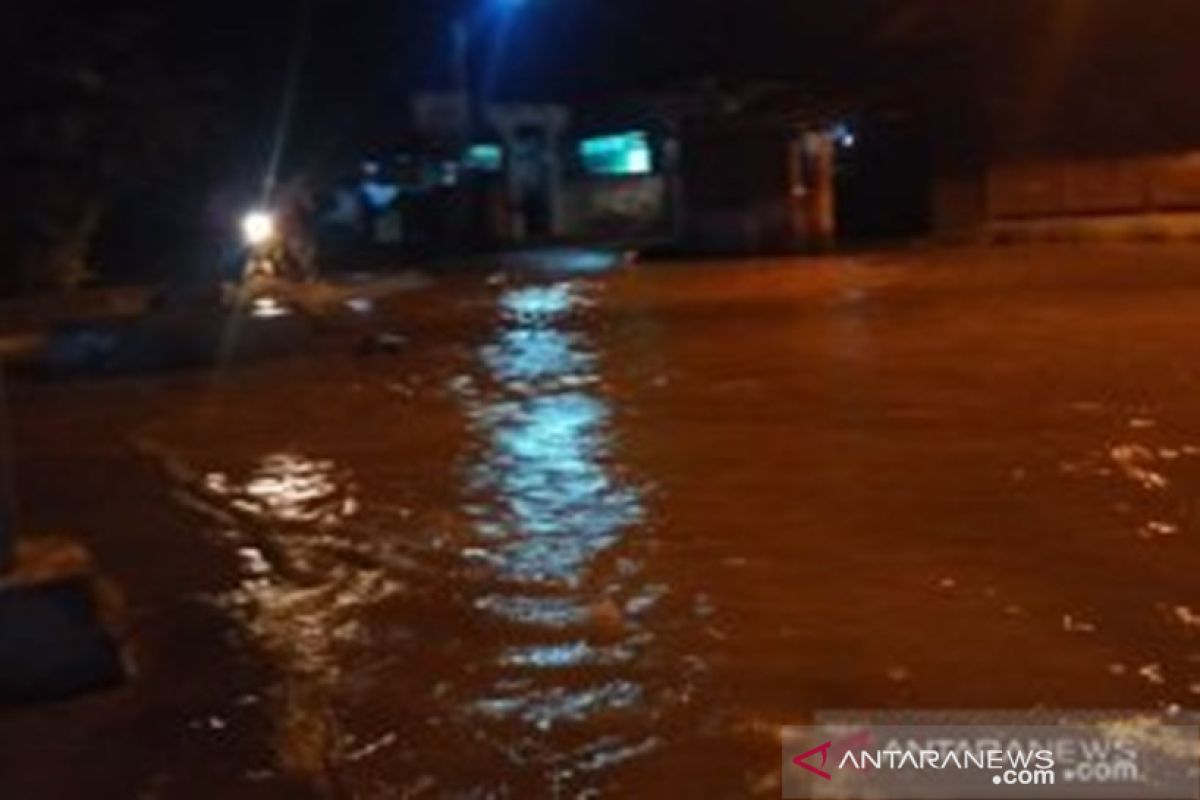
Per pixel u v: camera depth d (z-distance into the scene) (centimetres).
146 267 2970
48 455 1191
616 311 2067
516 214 4125
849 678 559
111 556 832
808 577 693
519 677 588
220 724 563
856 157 3262
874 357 1416
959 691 538
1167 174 2783
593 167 4331
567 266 3125
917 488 854
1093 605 625
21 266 2591
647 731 523
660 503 862
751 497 861
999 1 2948
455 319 2100
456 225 4084
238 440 1203
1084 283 2009
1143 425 995
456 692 577
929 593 655
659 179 4297
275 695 590
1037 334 1502
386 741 533
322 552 812
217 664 633
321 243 3966
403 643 643
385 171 4138
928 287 2100
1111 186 2856
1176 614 608
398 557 786
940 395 1170
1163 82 2780
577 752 511
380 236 4112
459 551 790
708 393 1261
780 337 1630
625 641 621
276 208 3234
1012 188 3000
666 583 699
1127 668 550
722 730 518
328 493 963
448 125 4134
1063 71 2898
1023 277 2162
